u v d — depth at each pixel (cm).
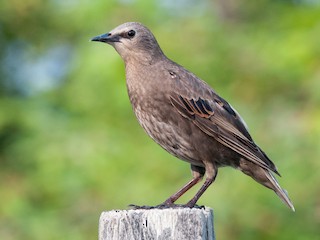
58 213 1466
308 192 1377
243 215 1344
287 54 1490
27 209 1487
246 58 1509
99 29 1594
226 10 1688
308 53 1484
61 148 1463
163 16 1580
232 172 1359
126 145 1448
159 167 1405
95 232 1438
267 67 1497
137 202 1379
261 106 1477
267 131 1429
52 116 1573
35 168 1517
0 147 1619
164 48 1506
